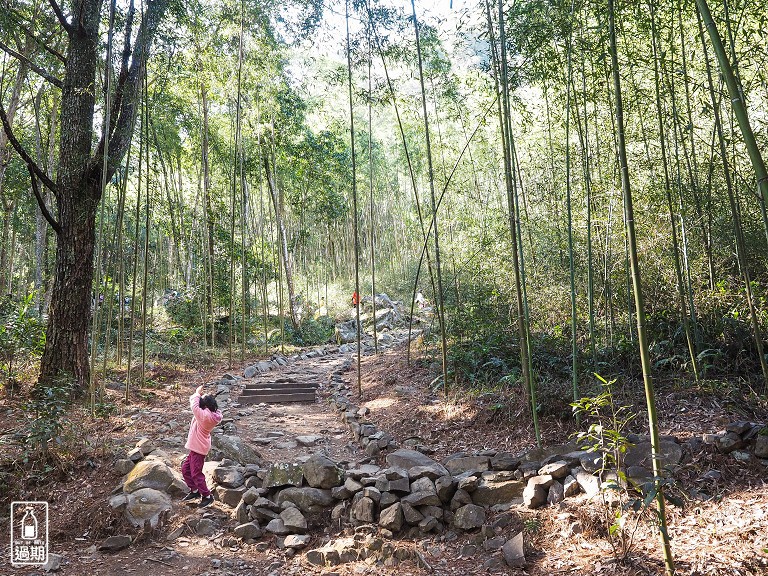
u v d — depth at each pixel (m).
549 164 8.38
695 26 5.69
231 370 11.13
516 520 4.08
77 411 6.74
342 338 16.17
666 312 5.72
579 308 6.77
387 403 7.29
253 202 20.59
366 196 23.28
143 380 8.55
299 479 4.84
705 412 4.55
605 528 3.71
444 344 6.61
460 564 3.84
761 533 3.25
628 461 4.14
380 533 4.30
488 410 5.71
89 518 4.65
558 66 6.34
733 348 5.23
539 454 4.65
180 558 4.19
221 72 12.69
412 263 21.36
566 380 5.66
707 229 5.53
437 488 4.44
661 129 5.08
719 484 3.82
